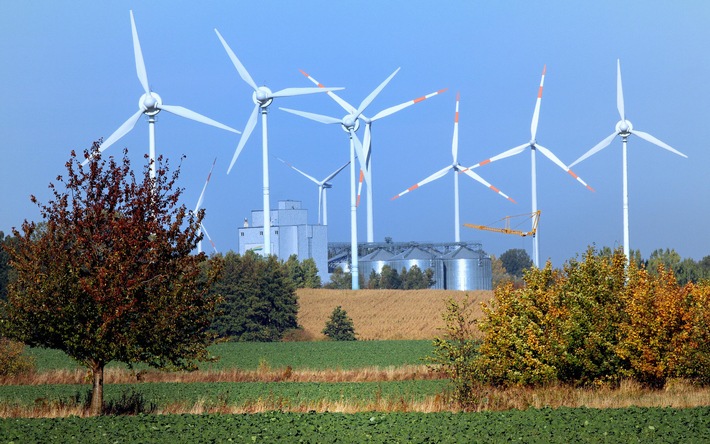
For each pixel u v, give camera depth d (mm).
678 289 141750
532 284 147125
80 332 100312
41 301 100250
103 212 105062
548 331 140500
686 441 84312
